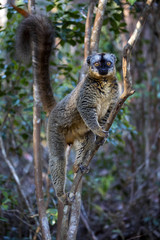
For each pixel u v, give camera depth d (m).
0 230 7.48
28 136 8.47
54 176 6.03
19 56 6.53
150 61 10.83
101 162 10.52
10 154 9.53
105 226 8.83
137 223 8.73
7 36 7.56
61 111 6.16
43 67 6.45
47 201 7.09
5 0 7.96
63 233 5.66
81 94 5.65
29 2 6.51
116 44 9.61
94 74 5.64
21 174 9.10
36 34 6.38
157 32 9.88
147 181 9.82
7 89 8.01
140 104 10.44
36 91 6.36
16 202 7.16
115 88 5.88
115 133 7.37
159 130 9.75
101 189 9.83
